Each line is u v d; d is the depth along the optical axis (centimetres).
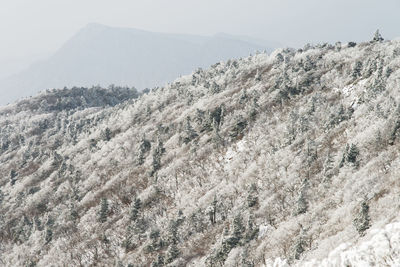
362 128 7638
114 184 11525
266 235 6134
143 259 7356
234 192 8219
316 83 11738
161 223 8469
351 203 5250
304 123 9181
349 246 3922
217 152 10431
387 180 5247
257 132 10306
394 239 3331
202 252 6794
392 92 8281
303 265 4359
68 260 8594
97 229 9481
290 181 7381
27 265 9150
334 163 7006
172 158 11438
